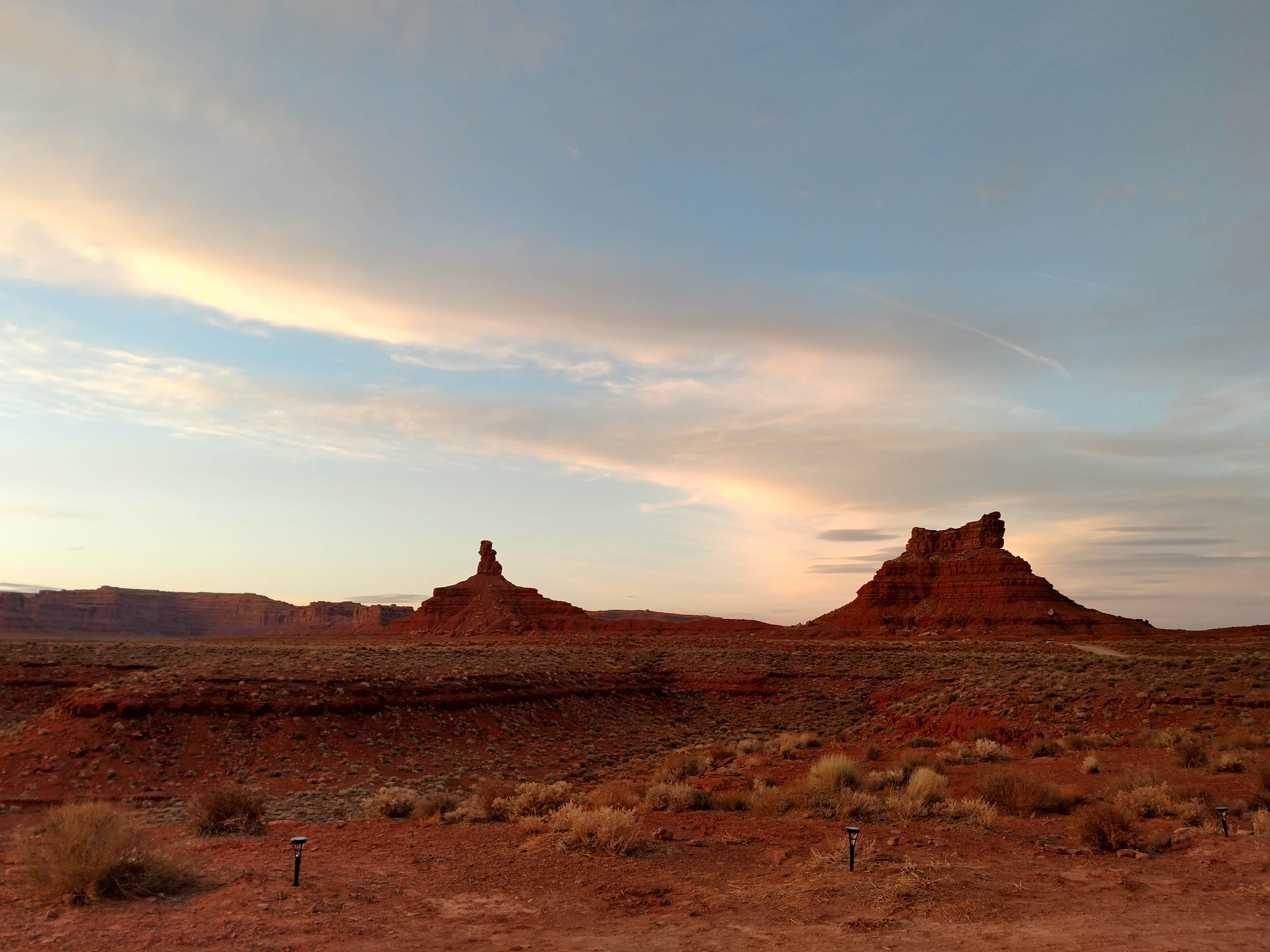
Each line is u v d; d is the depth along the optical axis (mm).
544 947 8844
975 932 9219
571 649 100375
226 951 8289
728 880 11906
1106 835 13797
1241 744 26828
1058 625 133250
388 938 9047
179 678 45406
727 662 79062
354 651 75625
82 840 10469
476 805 19703
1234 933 9055
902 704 53156
